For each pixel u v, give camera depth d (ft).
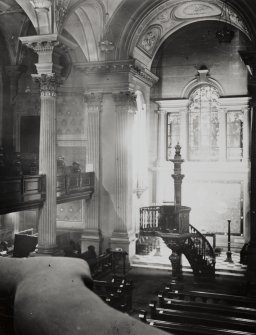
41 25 54.08
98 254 72.13
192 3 71.51
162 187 84.79
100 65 70.90
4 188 46.70
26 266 4.74
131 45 70.74
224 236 80.07
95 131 73.51
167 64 84.17
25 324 3.62
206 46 81.46
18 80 81.87
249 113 78.64
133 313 49.06
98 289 50.67
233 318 35.91
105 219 73.31
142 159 81.82
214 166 80.89
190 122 83.76
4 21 75.66
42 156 55.52
